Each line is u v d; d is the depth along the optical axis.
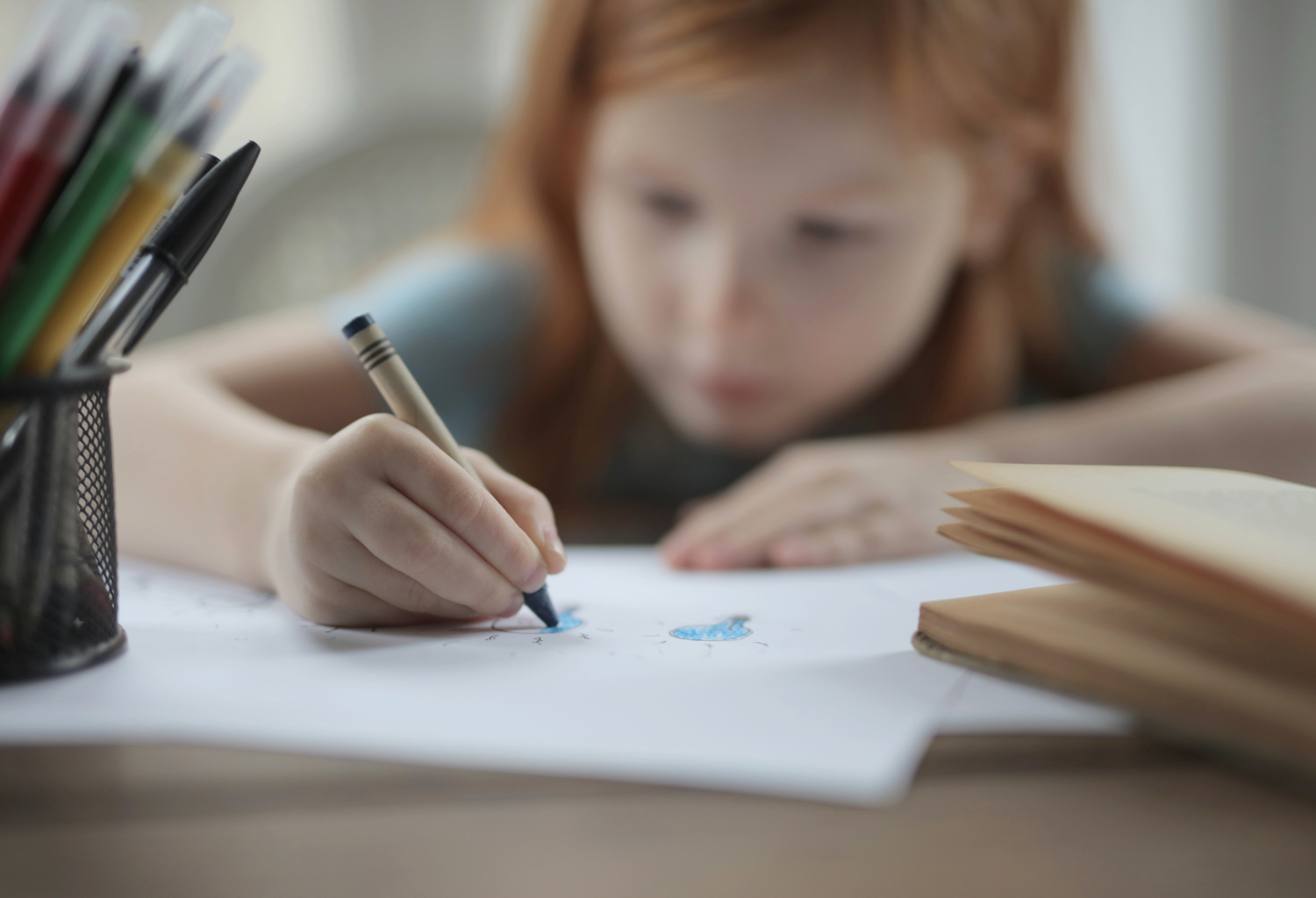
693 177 0.77
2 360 0.30
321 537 0.38
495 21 1.51
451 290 1.03
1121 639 0.30
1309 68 1.47
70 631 0.33
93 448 0.34
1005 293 0.97
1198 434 0.75
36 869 0.21
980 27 0.77
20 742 0.27
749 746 0.26
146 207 0.30
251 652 0.36
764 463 1.04
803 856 0.22
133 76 0.29
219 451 0.56
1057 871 0.21
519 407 1.07
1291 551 0.27
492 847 0.22
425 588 0.38
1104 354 1.00
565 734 0.27
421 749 0.26
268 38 1.46
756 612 0.43
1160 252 1.51
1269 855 0.22
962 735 0.28
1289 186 1.50
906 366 1.00
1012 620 0.33
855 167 0.76
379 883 0.21
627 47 0.80
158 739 0.27
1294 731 0.24
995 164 0.85
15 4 1.36
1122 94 1.48
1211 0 1.47
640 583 0.50
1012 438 0.74
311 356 0.91
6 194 0.28
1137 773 0.26
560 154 0.95
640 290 0.84
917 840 0.22
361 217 1.36
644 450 1.07
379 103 1.49
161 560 0.55
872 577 0.52
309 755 0.27
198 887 0.21
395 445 0.38
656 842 0.22
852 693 0.31
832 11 0.73
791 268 0.79
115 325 0.32
